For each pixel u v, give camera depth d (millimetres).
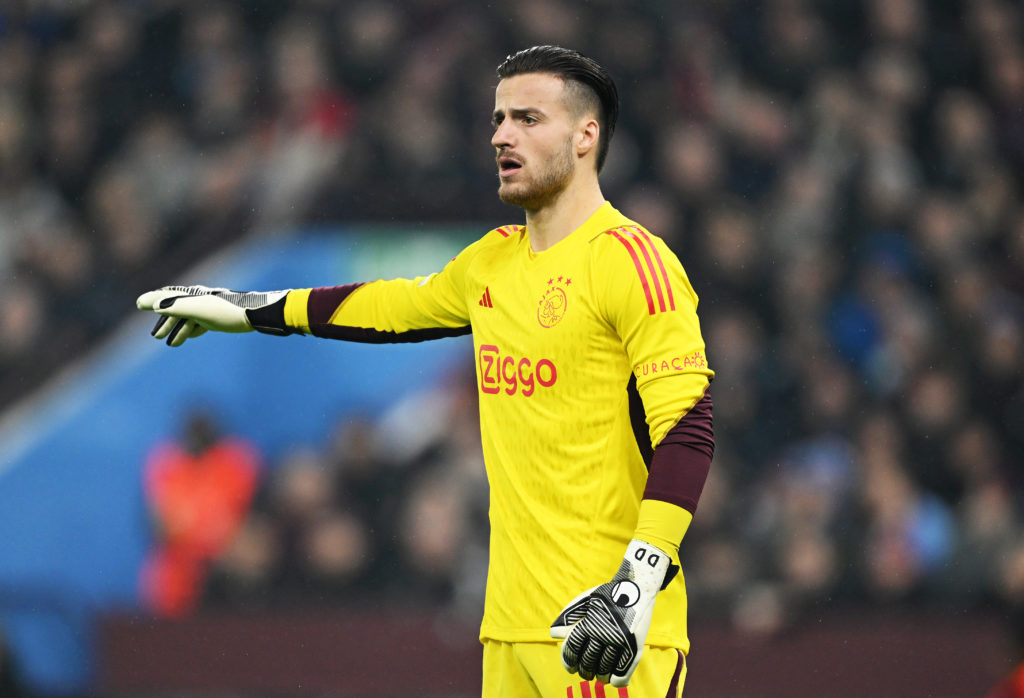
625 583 9750
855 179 37188
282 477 30016
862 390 32938
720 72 39219
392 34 38812
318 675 26828
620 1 38531
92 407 33125
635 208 35031
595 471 10539
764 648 26453
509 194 10820
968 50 41688
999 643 26562
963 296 35344
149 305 12414
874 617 26609
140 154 38781
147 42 40156
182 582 30125
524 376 10781
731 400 31578
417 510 28531
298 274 34875
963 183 39125
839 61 40312
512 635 10844
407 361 32656
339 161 36031
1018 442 33188
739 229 34938
